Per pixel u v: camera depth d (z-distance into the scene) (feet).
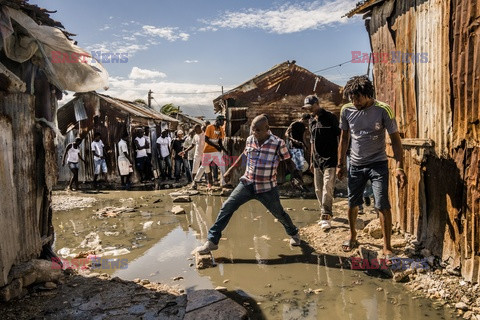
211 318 9.29
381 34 15.96
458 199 10.59
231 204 13.84
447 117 11.12
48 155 12.75
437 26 11.59
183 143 42.32
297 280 11.95
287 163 13.97
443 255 11.39
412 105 13.47
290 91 32.71
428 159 12.18
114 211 24.13
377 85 16.61
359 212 19.51
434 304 9.91
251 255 14.53
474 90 9.89
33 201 11.83
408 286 11.10
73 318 9.45
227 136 32.04
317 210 22.34
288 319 9.51
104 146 41.39
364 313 9.63
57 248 16.35
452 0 10.73
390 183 15.46
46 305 10.17
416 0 12.93
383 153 12.42
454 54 10.63
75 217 22.85
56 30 11.46
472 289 9.90
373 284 11.39
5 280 10.00
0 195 9.83
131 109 46.60
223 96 31.65
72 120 43.42
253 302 10.53
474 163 9.91
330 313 9.73
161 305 10.16
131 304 10.24
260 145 13.60
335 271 12.55
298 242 15.33
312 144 17.69
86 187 38.58
